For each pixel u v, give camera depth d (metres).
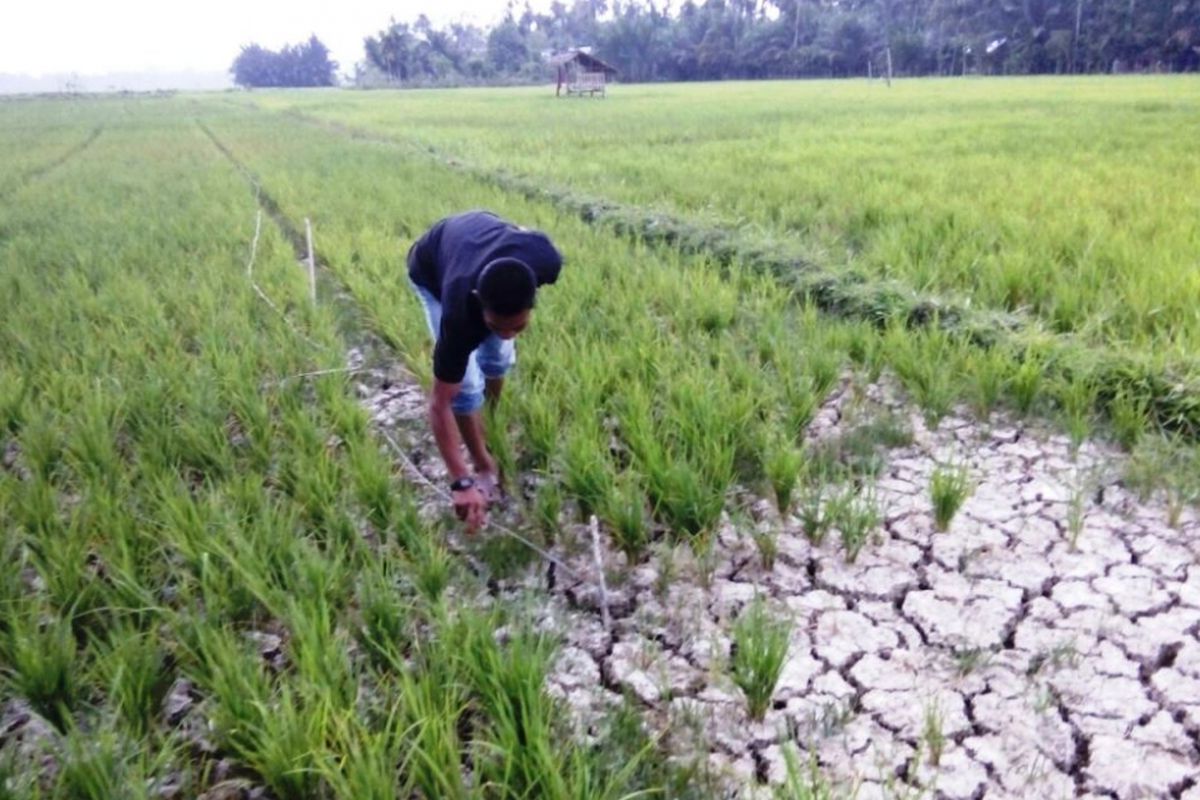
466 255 2.96
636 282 6.30
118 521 3.34
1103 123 18.03
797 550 3.48
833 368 4.64
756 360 4.86
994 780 2.43
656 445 3.71
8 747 2.60
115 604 3.04
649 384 4.62
